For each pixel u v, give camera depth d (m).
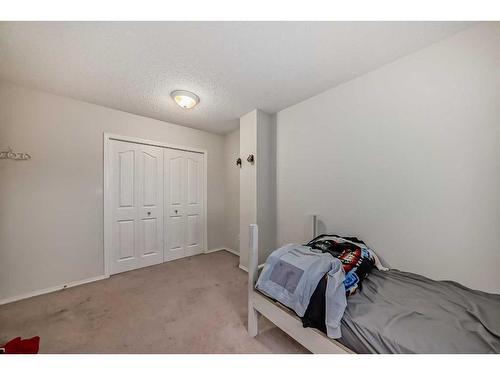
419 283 1.31
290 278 1.22
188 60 1.62
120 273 2.63
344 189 1.97
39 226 2.10
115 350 1.35
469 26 1.29
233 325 1.62
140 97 2.27
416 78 1.52
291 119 2.51
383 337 0.85
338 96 2.02
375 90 1.75
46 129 2.14
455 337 0.83
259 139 2.64
